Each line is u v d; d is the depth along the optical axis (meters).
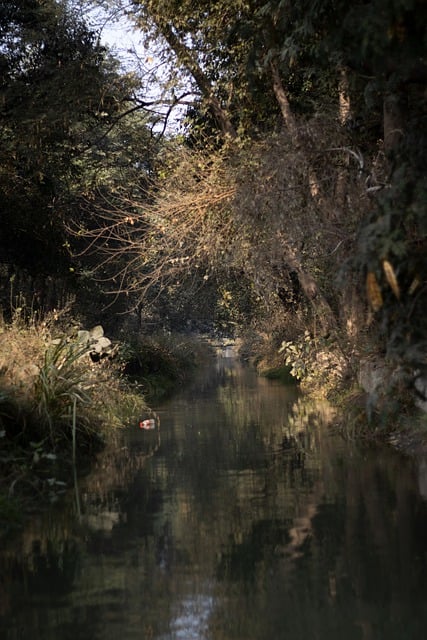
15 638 4.18
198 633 4.20
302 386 23.23
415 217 7.77
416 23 7.20
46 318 15.55
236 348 64.88
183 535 6.27
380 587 4.84
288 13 9.91
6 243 22.75
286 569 5.27
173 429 13.94
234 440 12.12
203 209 16.86
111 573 5.31
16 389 10.53
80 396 11.87
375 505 7.01
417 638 4.05
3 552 5.93
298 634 4.15
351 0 8.12
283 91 16.52
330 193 13.45
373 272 7.22
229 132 18.19
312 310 20.05
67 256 23.94
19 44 20.09
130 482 8.80
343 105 14.54
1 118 20.27
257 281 16.38
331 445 11.10
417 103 10.59
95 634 4.22
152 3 16.94
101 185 24.34
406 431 11.00
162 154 20.81
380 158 12.84
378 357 13.94
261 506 7.21
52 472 9.63
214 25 16.62
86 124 21.14
